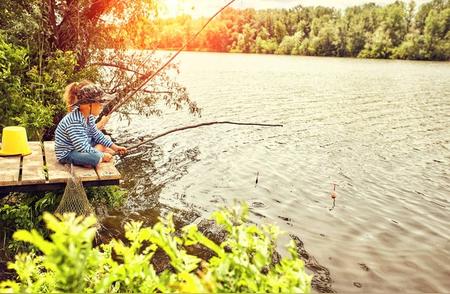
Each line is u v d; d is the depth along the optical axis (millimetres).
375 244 6320
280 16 103312
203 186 8727
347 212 7656
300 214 7445
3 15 7605
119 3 10258
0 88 7000
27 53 7906
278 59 77750
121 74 10438
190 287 1242
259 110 20125
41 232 5047
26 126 7098
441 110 22500
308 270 5391
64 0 9180
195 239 1556
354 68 58531
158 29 11125
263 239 1585
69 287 1195
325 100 25047
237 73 41719
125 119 15430
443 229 7066
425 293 5031
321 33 95875
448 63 77188
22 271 2035
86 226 1261
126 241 5676
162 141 12609
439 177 10273
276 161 11133
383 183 9633
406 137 15188
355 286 5094
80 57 9531
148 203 7391
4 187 4645
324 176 9984
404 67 63094
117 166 9656
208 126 15469
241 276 1466
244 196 8281
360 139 14555
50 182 4805
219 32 99625
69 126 5164
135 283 1610
